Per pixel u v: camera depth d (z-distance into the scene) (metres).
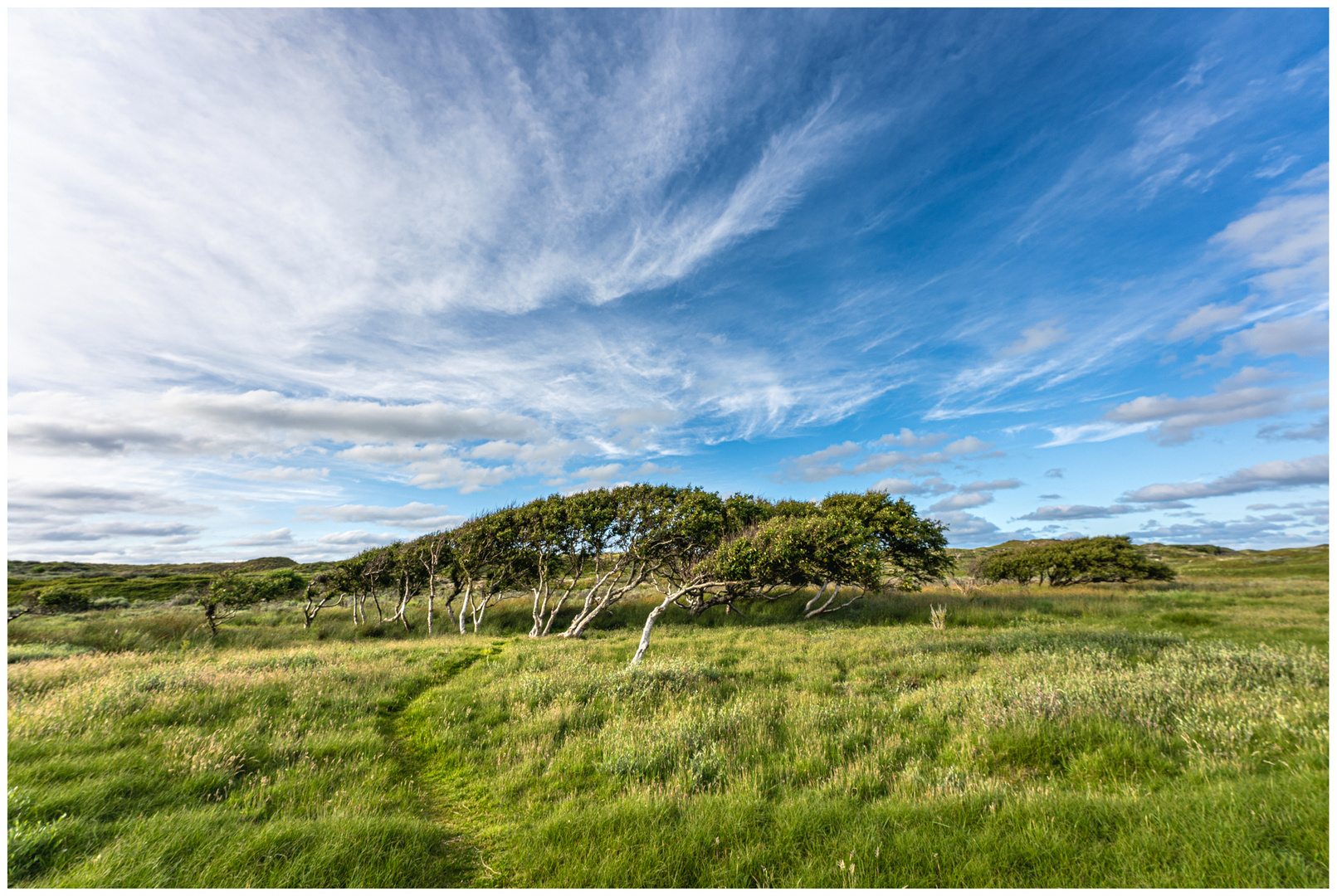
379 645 19.25
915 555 27.25
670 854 4.45
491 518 27.11
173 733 7.36
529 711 9.06
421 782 6.85
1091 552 40.41
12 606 26.95
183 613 28.19
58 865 4.16
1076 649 12.40
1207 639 14.02
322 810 5.48
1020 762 6.10
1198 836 3.98
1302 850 3.74
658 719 8.06
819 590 27.22
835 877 4.02
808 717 7.95
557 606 25.00
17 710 7.96
